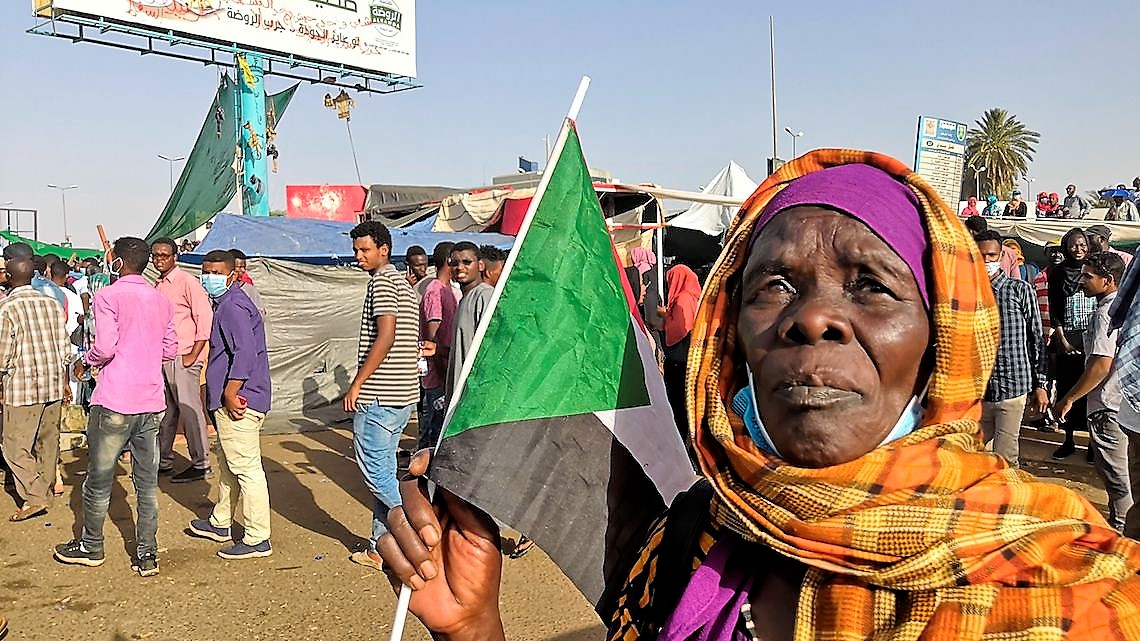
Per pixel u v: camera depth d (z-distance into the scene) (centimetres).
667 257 1362
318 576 445
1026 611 71
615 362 121
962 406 83
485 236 1010
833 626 78
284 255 902
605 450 115
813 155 97
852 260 82
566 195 127
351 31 1630
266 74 1555
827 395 79
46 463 566
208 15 1401
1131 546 76
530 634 369
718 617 88
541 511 110
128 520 542
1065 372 657
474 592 114
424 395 591
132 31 1326
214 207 1486
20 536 516
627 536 113
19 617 398
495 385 115
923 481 77
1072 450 685
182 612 402
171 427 662
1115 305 367
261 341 472
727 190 1239
